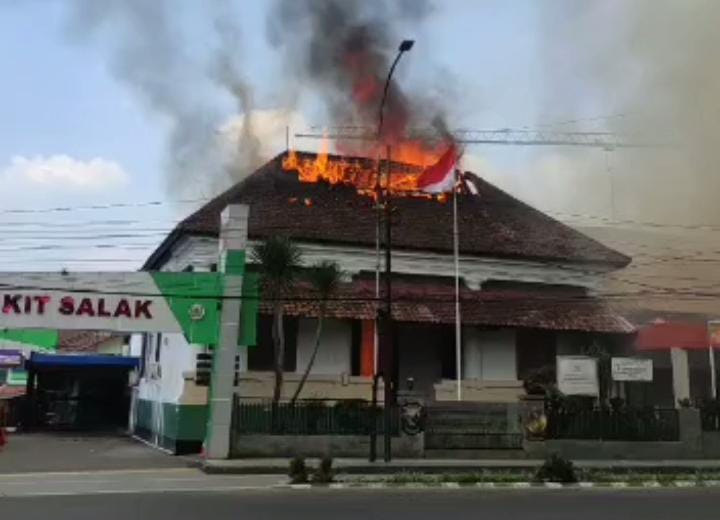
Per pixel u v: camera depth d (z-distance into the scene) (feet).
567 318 102.12
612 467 72.28
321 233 97.50
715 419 85.56
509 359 102.99
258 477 63.87
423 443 79.05
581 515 42.04
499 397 94.84
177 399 89.20
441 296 99.30
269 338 94.73
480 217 111.96
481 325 97.50
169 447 91.25
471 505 46.03
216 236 94.02
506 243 106.63
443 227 106.63
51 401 147.33
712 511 44.19
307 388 90.94
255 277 81.20
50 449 91.91
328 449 77.82
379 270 94.48
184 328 79.05
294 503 46.39
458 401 88.58
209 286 80.12
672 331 102.68
